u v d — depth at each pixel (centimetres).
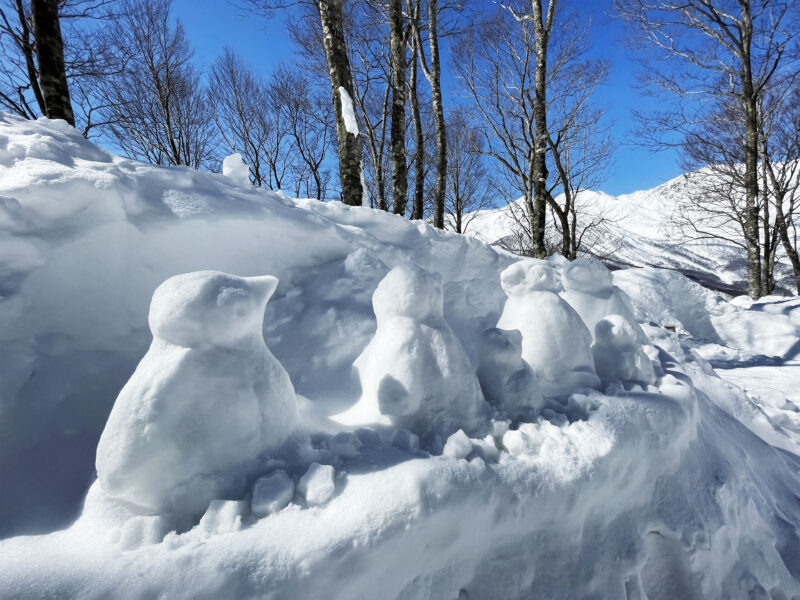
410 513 136
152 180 284
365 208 414
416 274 199
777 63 1273
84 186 230
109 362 223
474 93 1555
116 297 241
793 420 448
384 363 190
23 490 161
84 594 106
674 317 948
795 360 772
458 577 155
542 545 172
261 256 310
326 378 264
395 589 136
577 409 218
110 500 139
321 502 138
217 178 334
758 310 1009
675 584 203
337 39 607
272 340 283
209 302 145
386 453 162
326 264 339
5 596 104
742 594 211
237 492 143
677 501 217
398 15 710
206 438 141
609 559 186
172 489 138
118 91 1436
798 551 248
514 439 183
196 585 110
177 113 1616
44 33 576
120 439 135
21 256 209
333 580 121
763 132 1526
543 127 935
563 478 171
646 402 228
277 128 2003
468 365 201
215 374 145
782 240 1641
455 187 1962
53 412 191
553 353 247
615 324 273
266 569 116
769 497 283
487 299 426
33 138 257
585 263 344
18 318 202
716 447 277
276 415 158
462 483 149
